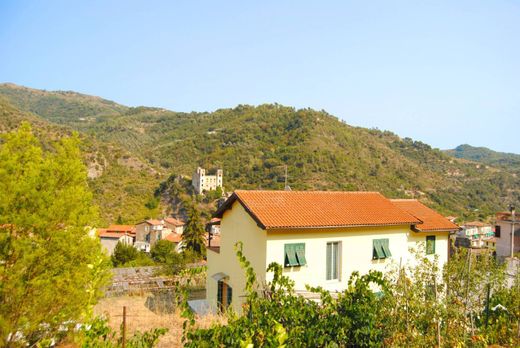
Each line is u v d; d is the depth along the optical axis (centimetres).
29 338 910
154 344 1009
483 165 17538
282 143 16700
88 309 966
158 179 13950
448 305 1055
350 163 13850
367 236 2050
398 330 1010
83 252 937
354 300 1069
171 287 3062
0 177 868
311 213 1928
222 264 2131
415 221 2172
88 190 991
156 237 9044
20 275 846
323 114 19412
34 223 858
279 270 1022
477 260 1367
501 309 1352
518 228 3900
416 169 14938
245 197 1934
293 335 885
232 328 830
